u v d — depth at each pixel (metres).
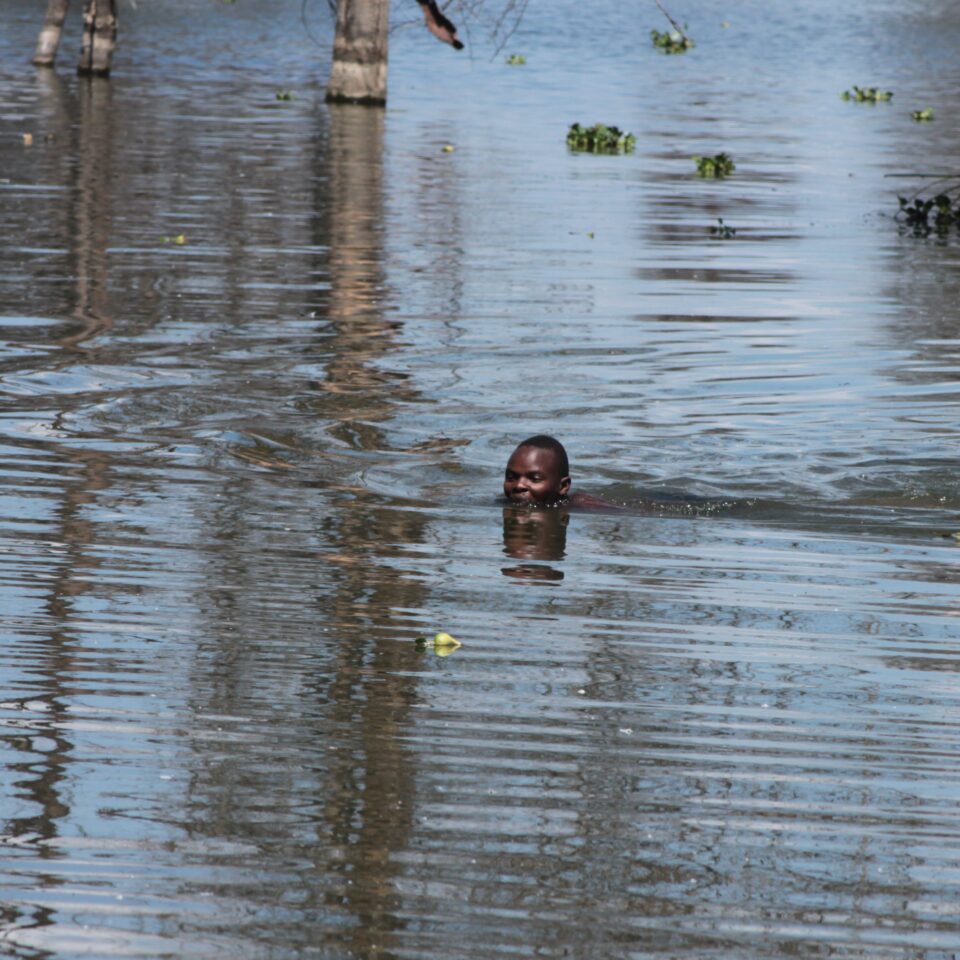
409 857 14.94
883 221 62.91
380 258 51.41
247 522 25.61
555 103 107.56
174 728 17.67
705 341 40.72
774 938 13.74
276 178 69.12
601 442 31.38
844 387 36.25
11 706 18.08
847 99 115.06
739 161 80.25
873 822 15.89
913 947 13.67
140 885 14.30
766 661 20.23
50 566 22.98
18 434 30.27
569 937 13.67
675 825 15.71
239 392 34.12
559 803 16.12
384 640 20.61
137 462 28.84
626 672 19.72
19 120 86.56
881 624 21.73
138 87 108.19
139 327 40.22
